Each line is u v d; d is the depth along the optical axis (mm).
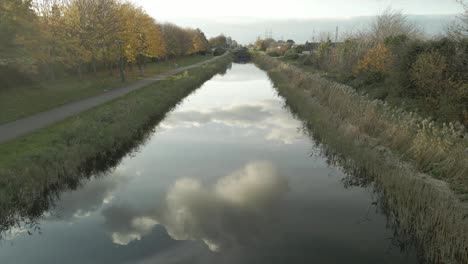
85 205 9336
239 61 91625
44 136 12484
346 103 17062
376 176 10180
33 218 8586
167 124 19047
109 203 9250
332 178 11133
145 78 34531
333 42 40719
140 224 7992
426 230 7145
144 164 12562
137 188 10273
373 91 19875
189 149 14367
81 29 25344
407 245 7246
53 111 17250
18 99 19625
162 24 61438
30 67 21578
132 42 29156
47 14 24953
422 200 7793
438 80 13703
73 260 6523
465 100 12438
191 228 7758
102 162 12602
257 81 40781
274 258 6520
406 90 16078
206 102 26094
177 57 70562
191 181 10781
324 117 16750
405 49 16328
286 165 12336
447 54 14062
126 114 16891
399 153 11211
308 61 46125
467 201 7938
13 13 18609
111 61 33594
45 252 6840
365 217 8391
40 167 9844
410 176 9242
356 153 11781
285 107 23781
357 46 28094
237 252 6734
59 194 10086
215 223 7992
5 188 8516
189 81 33625
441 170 9398
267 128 17953
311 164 12469
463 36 13875
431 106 13609
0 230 7871
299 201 9273
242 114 21562
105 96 22375
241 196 9617
